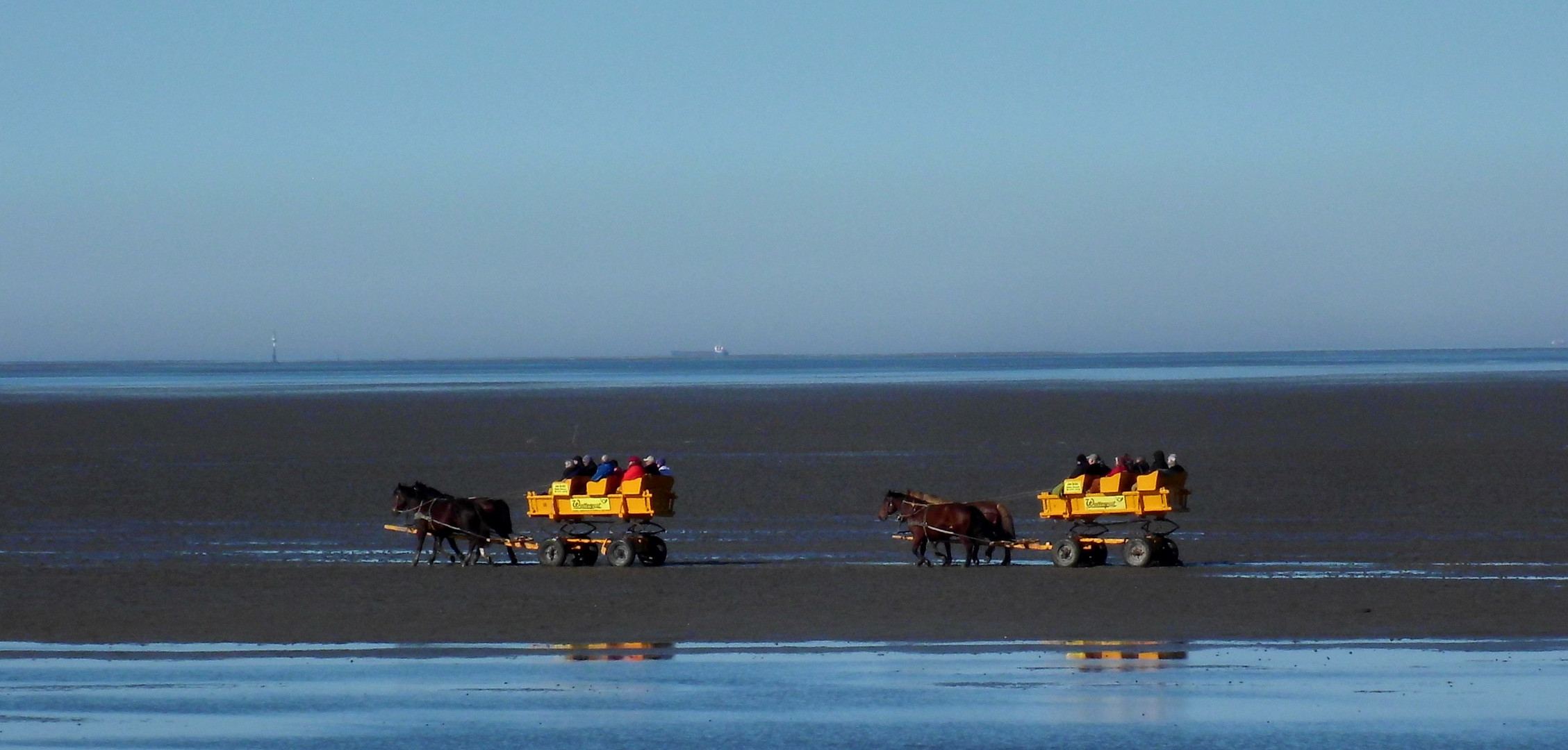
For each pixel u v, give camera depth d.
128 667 19.28
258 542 34.06
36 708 16.97
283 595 25.55
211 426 77.38
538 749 15.31
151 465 54.62
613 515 29.89
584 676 18.66
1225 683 18.06
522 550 34.09
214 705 17.09
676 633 21.80
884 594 25.36
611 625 22.44
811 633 21.67
